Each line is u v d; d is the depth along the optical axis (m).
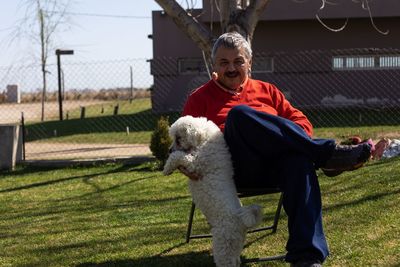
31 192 7.17
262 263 3.87
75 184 7.53
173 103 18.88
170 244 4.46
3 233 5.11
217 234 3.28
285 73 18.73
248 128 3.31
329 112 16.95
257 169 3.47
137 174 8.00
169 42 18.89
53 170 8.77
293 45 18.84
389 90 18.36
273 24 18.78
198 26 7.25
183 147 3.46
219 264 3.29
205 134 3.42
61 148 11.51
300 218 3.17
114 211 5.73
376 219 4.66
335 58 18.62
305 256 3.12
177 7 7.21
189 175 3.38
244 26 7.12
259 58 18.86
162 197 6.30
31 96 30.41
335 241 4.16
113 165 8.78
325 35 18.75
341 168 3.39
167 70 18.89
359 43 18.70
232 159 3.49
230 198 3.31
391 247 3.95
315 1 18.00
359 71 18.48
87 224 5.26
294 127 3.33
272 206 5.38
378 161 7.36
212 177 3.35
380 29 18.61
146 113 19.31
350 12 17.97
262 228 4.45
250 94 3.88
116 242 4.61
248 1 7.55
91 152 10.59
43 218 5.64
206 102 3.84
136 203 6.07
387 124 13.33
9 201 6.68
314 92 18.66
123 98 28.17
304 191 3.22
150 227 5.01
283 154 3.35
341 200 5.41
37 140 13.25
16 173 8.69
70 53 18.55
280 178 3.39
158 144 8.31
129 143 11.94
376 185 5.93
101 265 4.07
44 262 4.20
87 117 19.73
